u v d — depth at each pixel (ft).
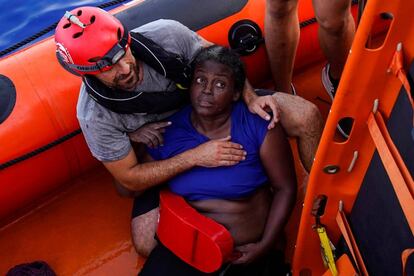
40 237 7.94
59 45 5.48
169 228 6.41
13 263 7.72
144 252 7.30
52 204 8.26
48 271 7.33
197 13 8.03
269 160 6.49
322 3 6.30
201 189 6.55
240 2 8.18
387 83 4.12
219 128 6.53
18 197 7.62
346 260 5.32
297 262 6.09
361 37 3.88
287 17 6.93
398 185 4.02
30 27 11.91
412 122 3.92
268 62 8.47
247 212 6.58
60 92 7.39
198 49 6.75
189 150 6.48
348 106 4.34
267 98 6.55
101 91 5.88
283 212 6.53
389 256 4.76
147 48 6.03
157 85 6.33
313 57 9.07
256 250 6.41
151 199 7.21
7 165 7.15
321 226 5.50
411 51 3.85
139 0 8.64
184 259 6.40
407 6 3.66
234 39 8.09
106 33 5.39
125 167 6.54
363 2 5.00
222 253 6.01
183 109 6.78
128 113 6.21
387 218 4.61
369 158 4.75
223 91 6.14
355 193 5.14
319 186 5.07
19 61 7.56
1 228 8.07
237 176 6.47
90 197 8.30
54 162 7.62
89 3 12.34
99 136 6.21
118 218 8.05
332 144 4.67
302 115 6.86
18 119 7.21
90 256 7.70
